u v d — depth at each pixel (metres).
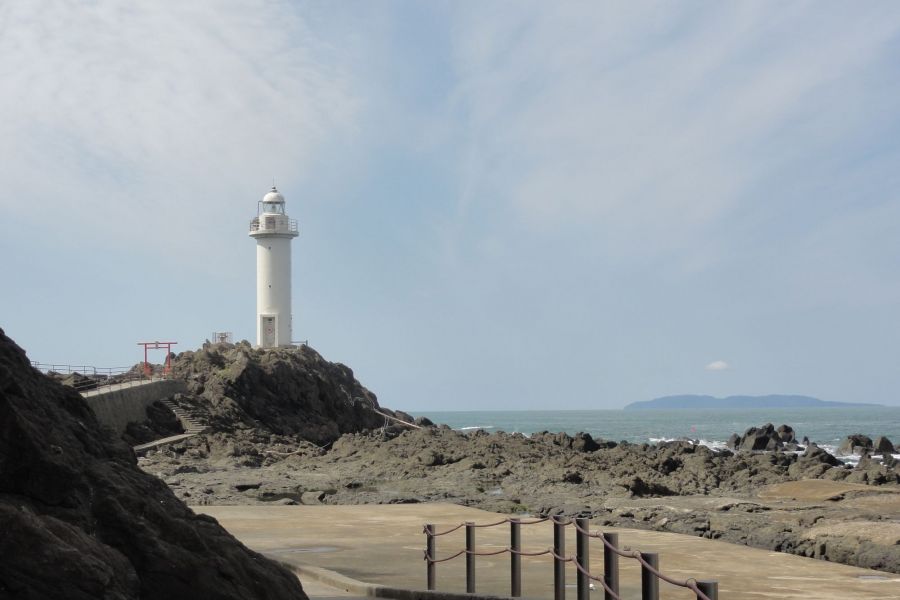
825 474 34.59
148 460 40.78
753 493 30.89
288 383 62.56
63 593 6.82
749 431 72.31
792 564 15.29
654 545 17.58
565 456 40.91
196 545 8.20
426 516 23.00
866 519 22.02
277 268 71.25
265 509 24.81
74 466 8.05
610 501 26.47
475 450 43.19
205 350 66.06
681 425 177.25
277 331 71.31
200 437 49.34
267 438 54.25
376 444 48.41
